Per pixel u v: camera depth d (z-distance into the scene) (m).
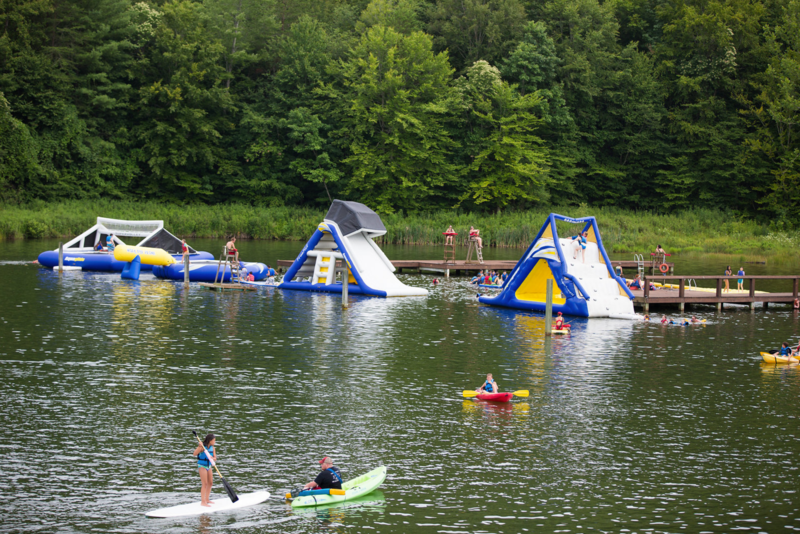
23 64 79.19
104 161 85.12
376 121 86.69
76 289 39.81
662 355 26.19
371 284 41.28
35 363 22.67
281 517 12.96
